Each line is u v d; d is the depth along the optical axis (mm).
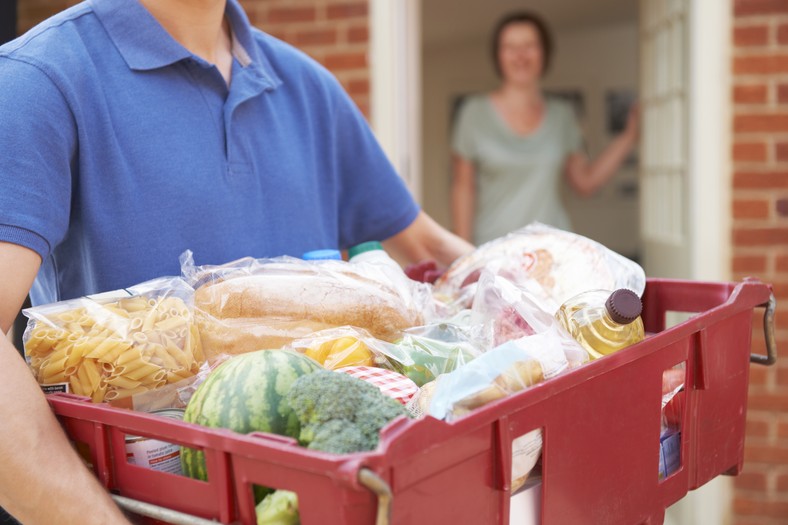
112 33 995
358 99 3010
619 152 4242
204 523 612
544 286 1067
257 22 3041
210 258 1033
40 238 840
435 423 576
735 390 981
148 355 791
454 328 951
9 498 688
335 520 547
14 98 860
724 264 2828
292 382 706
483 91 8023
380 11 2969
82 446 751
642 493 829
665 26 3146
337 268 965
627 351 774
